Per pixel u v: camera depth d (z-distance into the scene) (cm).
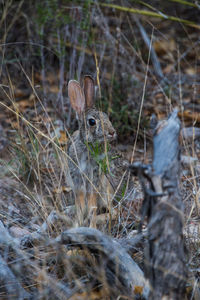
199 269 630
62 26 1391
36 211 809
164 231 475
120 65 1298
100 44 1351
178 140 493
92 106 950
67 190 941
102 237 608
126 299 562
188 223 734
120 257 596
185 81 1438
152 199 481
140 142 1191
